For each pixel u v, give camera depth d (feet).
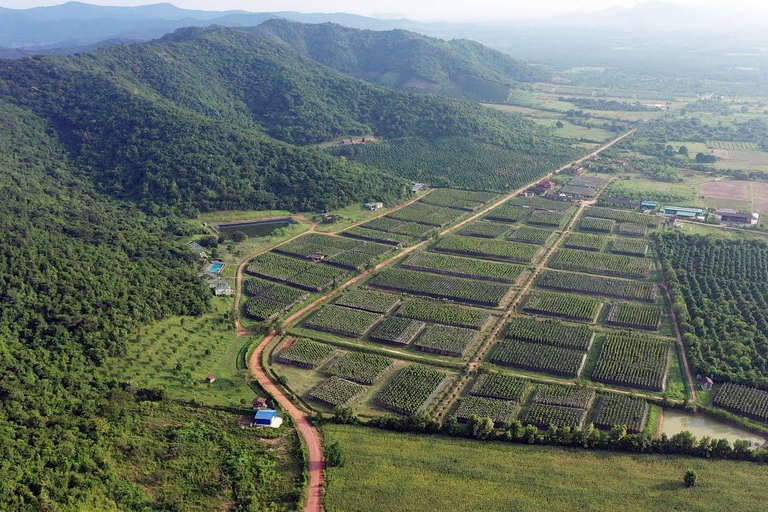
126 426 469.16
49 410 464.65
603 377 539.70
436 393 527.40
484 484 415.03
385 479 421.18
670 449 442.91
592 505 392.47
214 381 547.49
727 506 387.75
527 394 525.75
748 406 492.13
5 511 366.84
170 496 406.82
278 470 433.48
